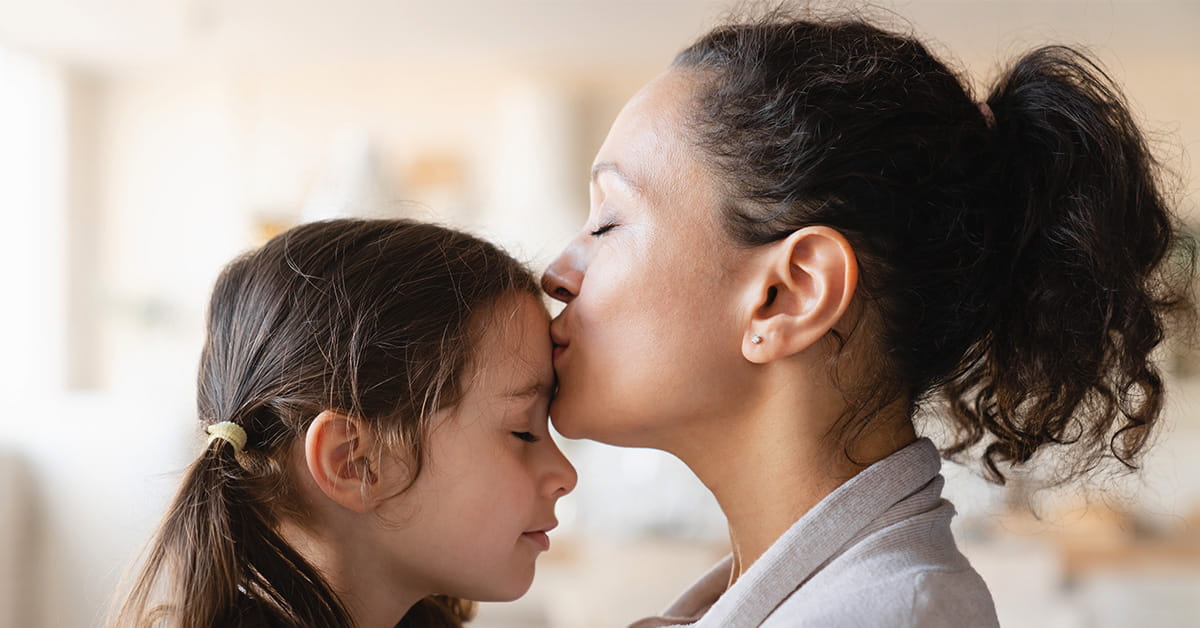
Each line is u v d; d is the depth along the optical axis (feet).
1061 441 3.27
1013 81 3.14
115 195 20.07
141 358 19.71
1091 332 2.98
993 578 10.85
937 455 2.97
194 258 19.90
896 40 3.10
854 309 2.88
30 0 15.94
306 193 18.60
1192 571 12.18
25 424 10.12
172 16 16.80
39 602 9.92
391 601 3.36
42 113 19.30
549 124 19.22
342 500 3.15
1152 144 3.84
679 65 3.19
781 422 2.92
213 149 19.97
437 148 19.80
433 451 3.23
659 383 2.95
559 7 16.31
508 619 11.31
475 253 3.53
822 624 2.45
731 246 2.91
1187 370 15.97
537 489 3.43
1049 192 2.97
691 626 2.88
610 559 9.98
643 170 3.03
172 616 3.01
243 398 3.30
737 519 3.07
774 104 2.90
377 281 3.34
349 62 19.57
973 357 3.17
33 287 19.13
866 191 2.85
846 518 2.76
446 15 16.74
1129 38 17.19
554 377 3.46
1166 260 3.29
